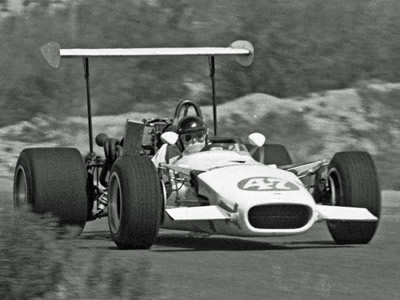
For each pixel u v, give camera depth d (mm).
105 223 50781
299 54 98375
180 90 94438
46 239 26109
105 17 105875
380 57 99312
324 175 41875
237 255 36719
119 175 37469
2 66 98438
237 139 42219
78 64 98000
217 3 106500
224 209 36906
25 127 87500
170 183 40125
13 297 24875
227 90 94125
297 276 31750
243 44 44969
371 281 30938
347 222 39594
